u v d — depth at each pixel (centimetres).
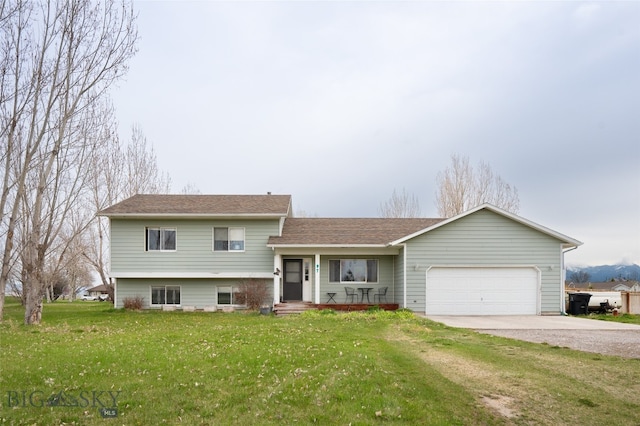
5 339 1306
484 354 1058
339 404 678
